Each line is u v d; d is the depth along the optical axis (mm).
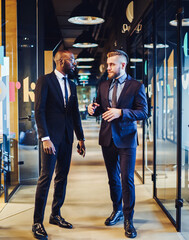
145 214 3438
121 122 2908
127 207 2906
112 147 3037
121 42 6820
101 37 12164
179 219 2969
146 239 2799
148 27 4535
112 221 3127
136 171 5453
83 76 27391
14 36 4508
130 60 5695
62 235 2879
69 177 5250
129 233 2826
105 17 9055
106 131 3035
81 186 4652
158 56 4125
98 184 4777
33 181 4738
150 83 4453
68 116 2988
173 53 3832
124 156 2920
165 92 4223
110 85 3066
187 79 2998
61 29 11664
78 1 8461
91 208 3639
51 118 2881
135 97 2922
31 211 3555
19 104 4602
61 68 2918
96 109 3152
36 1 4738
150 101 4484
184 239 2799
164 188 3818
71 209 3604
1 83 3873
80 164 6438
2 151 3850
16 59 4543
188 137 3094
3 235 2881
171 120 4137
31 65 4691
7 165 3984
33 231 2842
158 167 4035
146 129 4758
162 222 3205
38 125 2777
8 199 3938
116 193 3168
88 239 2789
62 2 8523
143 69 4852
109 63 2959
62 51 2920
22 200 3986
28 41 4672
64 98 2924
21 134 4590
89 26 11070
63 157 3033
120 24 6996
